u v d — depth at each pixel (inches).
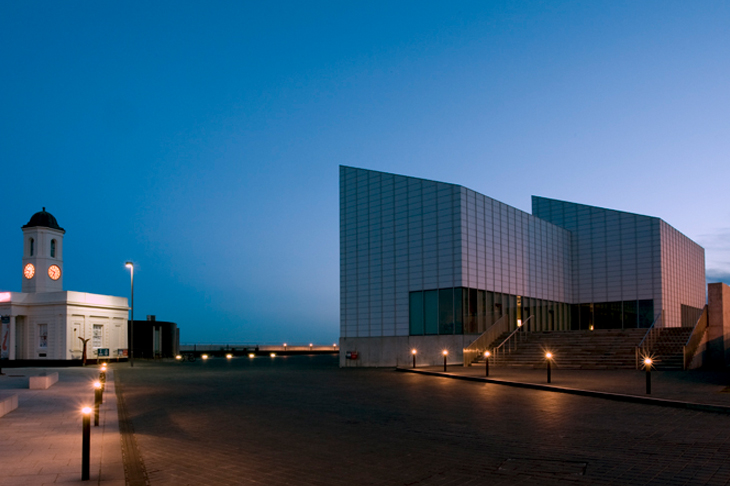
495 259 1507.1
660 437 379.6
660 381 717.9
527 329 1616.6
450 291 1385.3
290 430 456.4
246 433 447.2
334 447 383.9
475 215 1443.2
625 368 919.7
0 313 1791.3
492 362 1128.2
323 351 3380.9
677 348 989.8
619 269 1801.2
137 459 355.3
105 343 1937.7
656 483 270.5
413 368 1132.5
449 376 920.9
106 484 288.7
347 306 1625.2
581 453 339.0
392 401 630.5
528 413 509.4
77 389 852.6
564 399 600.4
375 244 1579.7
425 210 1464.1
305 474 311.3
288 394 735.7
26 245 1888.5
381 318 1537.9
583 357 1017.5
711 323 978.7
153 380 1032.8
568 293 1877.5
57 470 319.3
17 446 391.9
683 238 1964.8
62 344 1754.4
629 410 508.7
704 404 493.0
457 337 1354.6
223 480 301.9
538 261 1716.3
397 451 365.1
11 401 585.0
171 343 2513.5
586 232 1893.5
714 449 336.8
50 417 541.3
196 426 487.8
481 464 322.0
